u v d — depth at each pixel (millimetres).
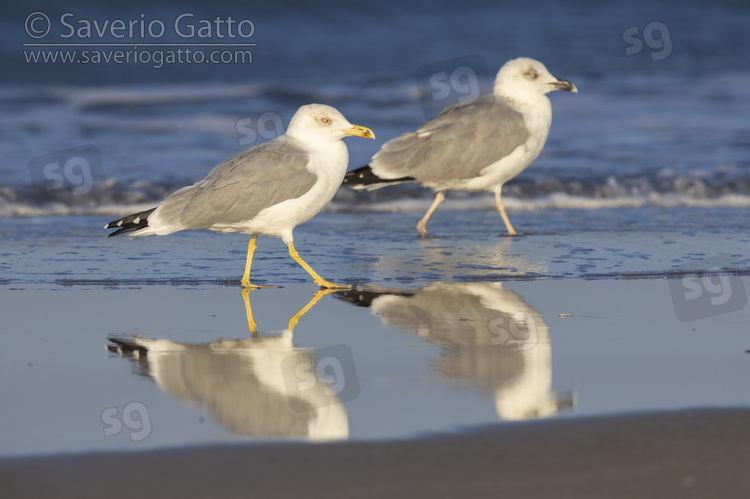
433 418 7516
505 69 16469
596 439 7035
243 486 6227
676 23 45312
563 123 24906
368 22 40969
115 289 12039
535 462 6613
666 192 19125
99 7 36531
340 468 6516
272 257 13914
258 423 7438
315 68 33031
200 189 12227
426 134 16172
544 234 15625
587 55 36469
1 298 11445
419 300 11508
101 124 24234
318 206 12500
